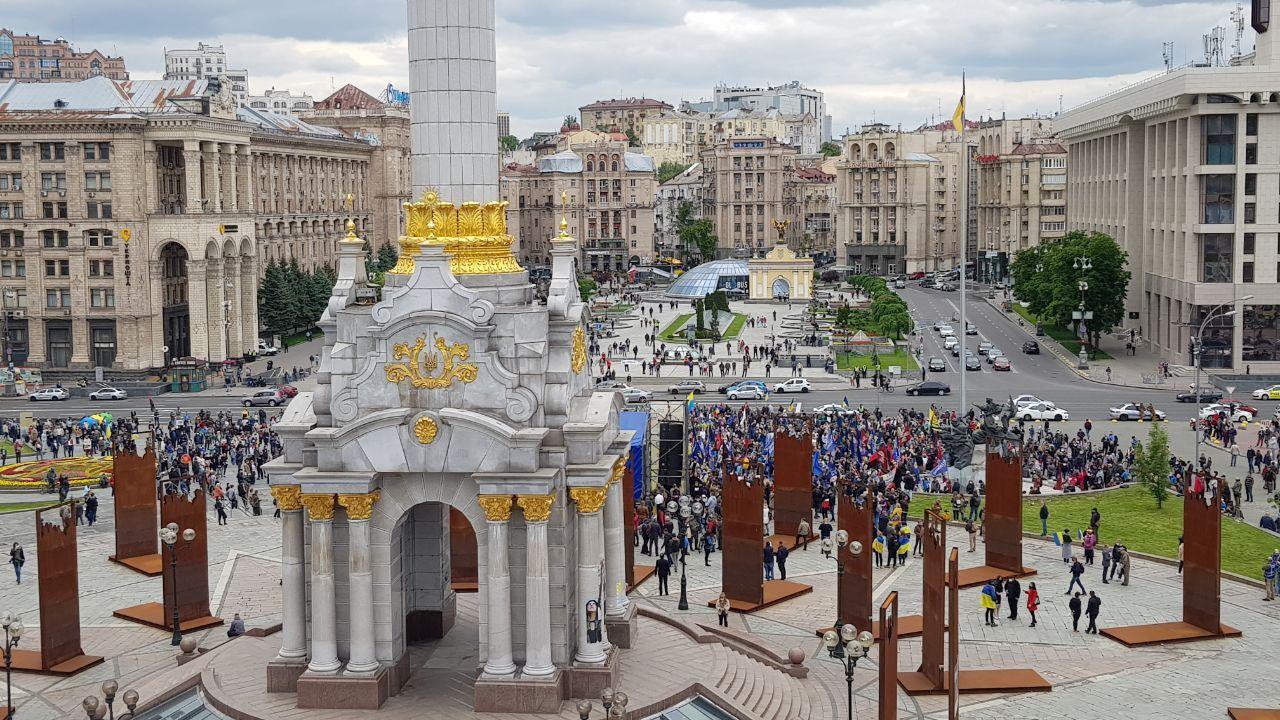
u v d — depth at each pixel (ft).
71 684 203.41
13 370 546.67
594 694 177.17
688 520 286.87
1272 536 295.89
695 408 426.92
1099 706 191.42
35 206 590.14
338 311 180.14
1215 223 570.87
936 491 334.85
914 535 279.69
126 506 275.59
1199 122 568.82
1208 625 223.30
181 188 635.25
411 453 174.19
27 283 596.29
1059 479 339.98
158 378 578.66
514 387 175.22
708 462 349.82
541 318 176.65
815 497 306.35
